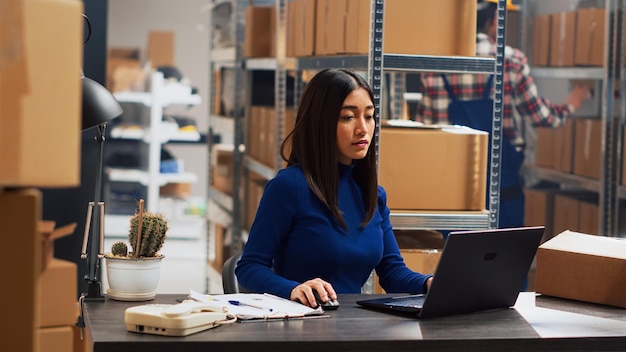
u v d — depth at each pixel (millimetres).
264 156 5363
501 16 3543
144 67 9672
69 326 3846
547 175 5035
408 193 3480
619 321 2365
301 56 4430
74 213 4504
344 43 3699
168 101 8578
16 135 1382
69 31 1422
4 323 1451
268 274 2600
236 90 5910
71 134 1426
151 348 1970
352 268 2740
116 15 9664
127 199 9219
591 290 2590
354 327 2176
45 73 1404
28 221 1451
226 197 6070
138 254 2428
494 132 3584
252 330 2104
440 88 4559
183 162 9750
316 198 2727
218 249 6250
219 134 7984
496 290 2412
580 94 5082
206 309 2133
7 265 1447
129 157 9258
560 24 5152
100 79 4562
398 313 2357
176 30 9836
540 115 4895
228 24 6523
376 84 3396
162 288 7059
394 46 3473
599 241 2689
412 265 3500
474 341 2102
